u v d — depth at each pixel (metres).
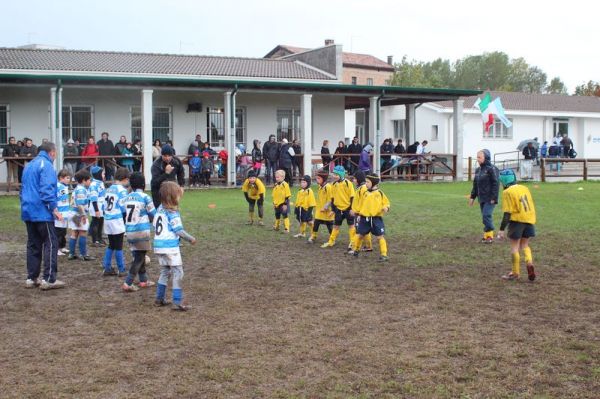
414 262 9.84
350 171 25.88
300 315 6.89
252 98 27.00
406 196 19.77
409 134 30.80
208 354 5.64
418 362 5.38
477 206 17.02
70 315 6.95
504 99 42.31
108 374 5.17
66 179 10.54
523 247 8.55
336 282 8.55
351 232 11.06
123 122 24.95
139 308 7.25
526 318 6.70
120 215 8.88
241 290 8.11
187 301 7.56
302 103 24.77
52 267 8.14
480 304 7.29
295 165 24.92
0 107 23.22
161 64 27.92
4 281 8.67
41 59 26.03
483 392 4.74
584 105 44.22
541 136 41.84
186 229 13.34
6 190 21.56
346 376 5.09
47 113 23.80
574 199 18.64
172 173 10.71
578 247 10.83
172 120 25.80
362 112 38.28
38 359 5.54
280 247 11.36
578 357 5.45
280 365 5.35
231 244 11.64
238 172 25.30
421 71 62.75
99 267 9.66
